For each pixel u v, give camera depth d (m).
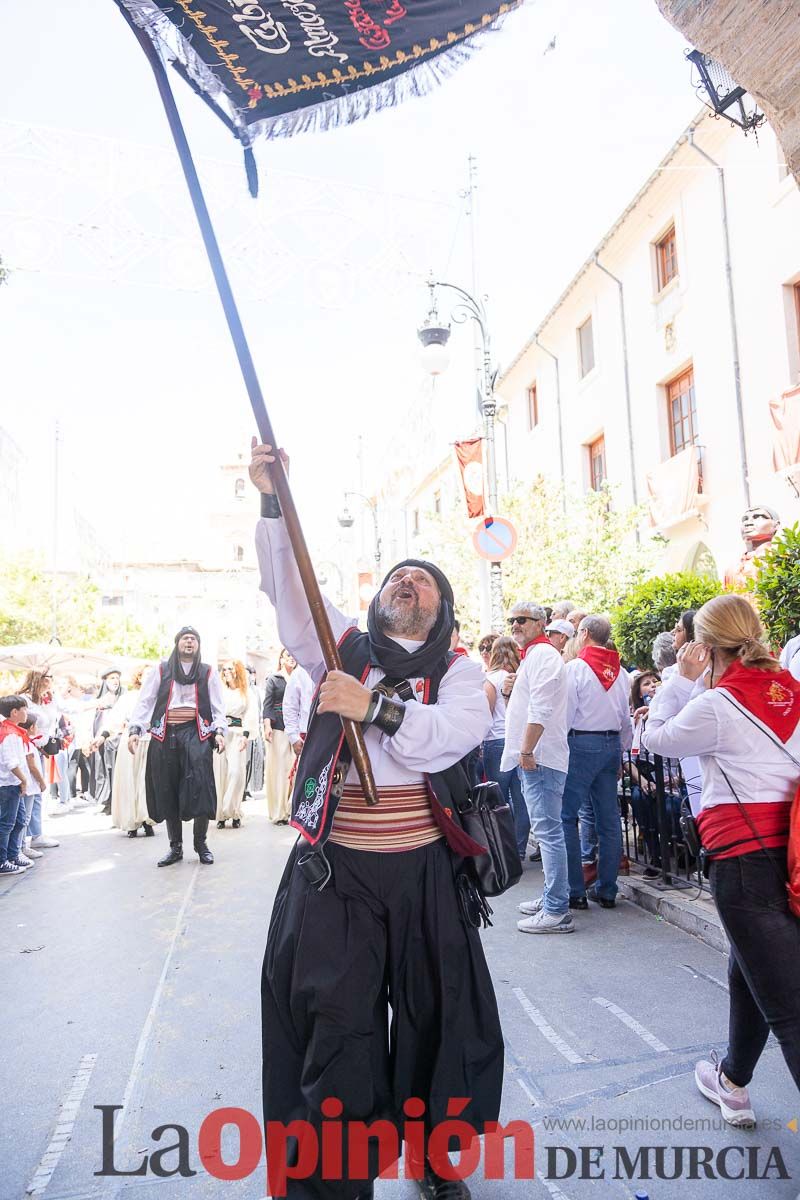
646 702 6.77
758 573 5.13
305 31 2.68
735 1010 2.81
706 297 14.05
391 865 2.34
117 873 7.27
